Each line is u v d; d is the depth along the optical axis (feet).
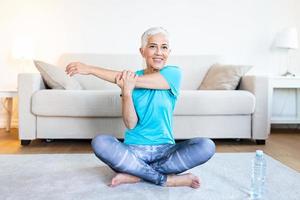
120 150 4.40
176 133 8.13
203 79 10.30
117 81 4.54
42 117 8.00
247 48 11.24
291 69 11.29
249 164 6.04
